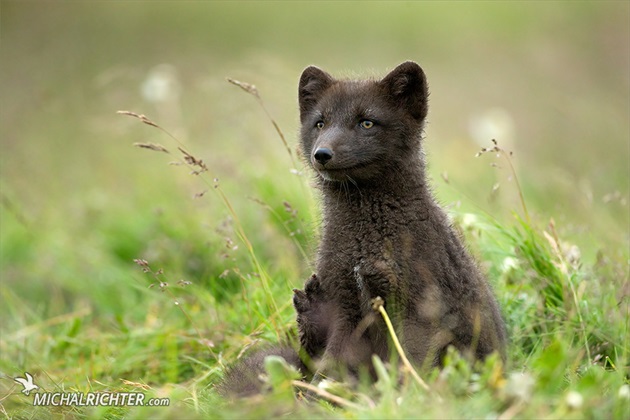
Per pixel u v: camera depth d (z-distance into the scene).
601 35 31.28
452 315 9.80
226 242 12.08
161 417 8.48
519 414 7.62
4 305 15.13
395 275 9.80
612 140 21.45
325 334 10.21
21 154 21.50
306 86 11.44
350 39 33.31
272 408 8.23
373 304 9.66
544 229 12.51
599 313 11.16
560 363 8.13
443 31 33.75
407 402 7.90
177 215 16.33
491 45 31.73
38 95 24.19
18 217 16.48
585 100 24.20
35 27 32.41
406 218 10.12
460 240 10.43
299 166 14.74
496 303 10.68
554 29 32.62
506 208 14.77
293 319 11.53
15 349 12.81
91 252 16.67
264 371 9.79
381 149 10.39
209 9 36.41
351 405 8.10
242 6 37.03
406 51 31.61
